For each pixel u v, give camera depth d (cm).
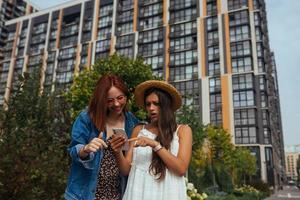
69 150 242
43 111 630
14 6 8088
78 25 6359
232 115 4562
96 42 5969
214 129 3133
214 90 4728
